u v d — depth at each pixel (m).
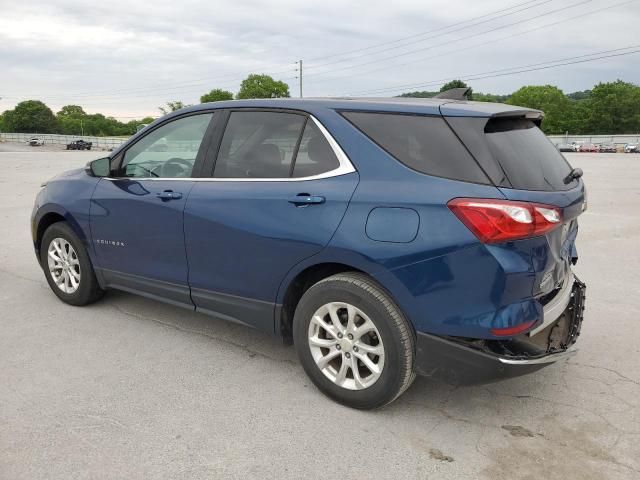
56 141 97.00
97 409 3.10
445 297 2.72
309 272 3.28
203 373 3.56
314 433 2.90
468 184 2.68
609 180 17.70
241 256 3.40
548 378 3.53
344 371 3.11
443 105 2.97
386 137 2.99
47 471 2.56
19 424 2.94
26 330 4.24
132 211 3.99
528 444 2.82
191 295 3.78
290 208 3.17
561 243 2.96
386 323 2.88
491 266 2.60
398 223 2.80
